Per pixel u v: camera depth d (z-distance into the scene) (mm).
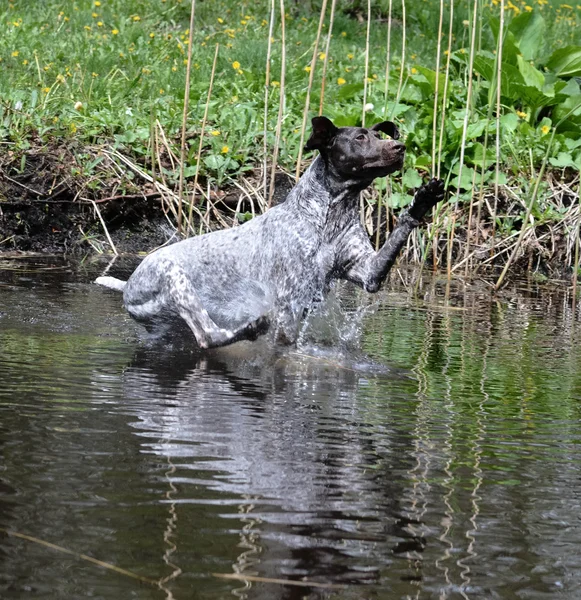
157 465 4746
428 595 3488
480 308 10703
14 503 4148
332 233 8273
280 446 5199
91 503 4188
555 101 15469
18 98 14633
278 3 22719
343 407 6203
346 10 23547
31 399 5953
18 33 17828
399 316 9953
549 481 4805
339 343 8422
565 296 11820
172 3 21594
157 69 16953
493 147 14641
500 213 14047
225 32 19922
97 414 5680
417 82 15492
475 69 15539
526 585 3602
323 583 3541
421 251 13570
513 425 5910
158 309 8438
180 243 8609
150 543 3807
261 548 3807
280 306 8148
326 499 4391
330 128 8070
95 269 11609
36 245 12797
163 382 6703
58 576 3504
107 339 8188
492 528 4137
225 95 16078
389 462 5012
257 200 13680
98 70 16812
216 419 5707
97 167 13742
